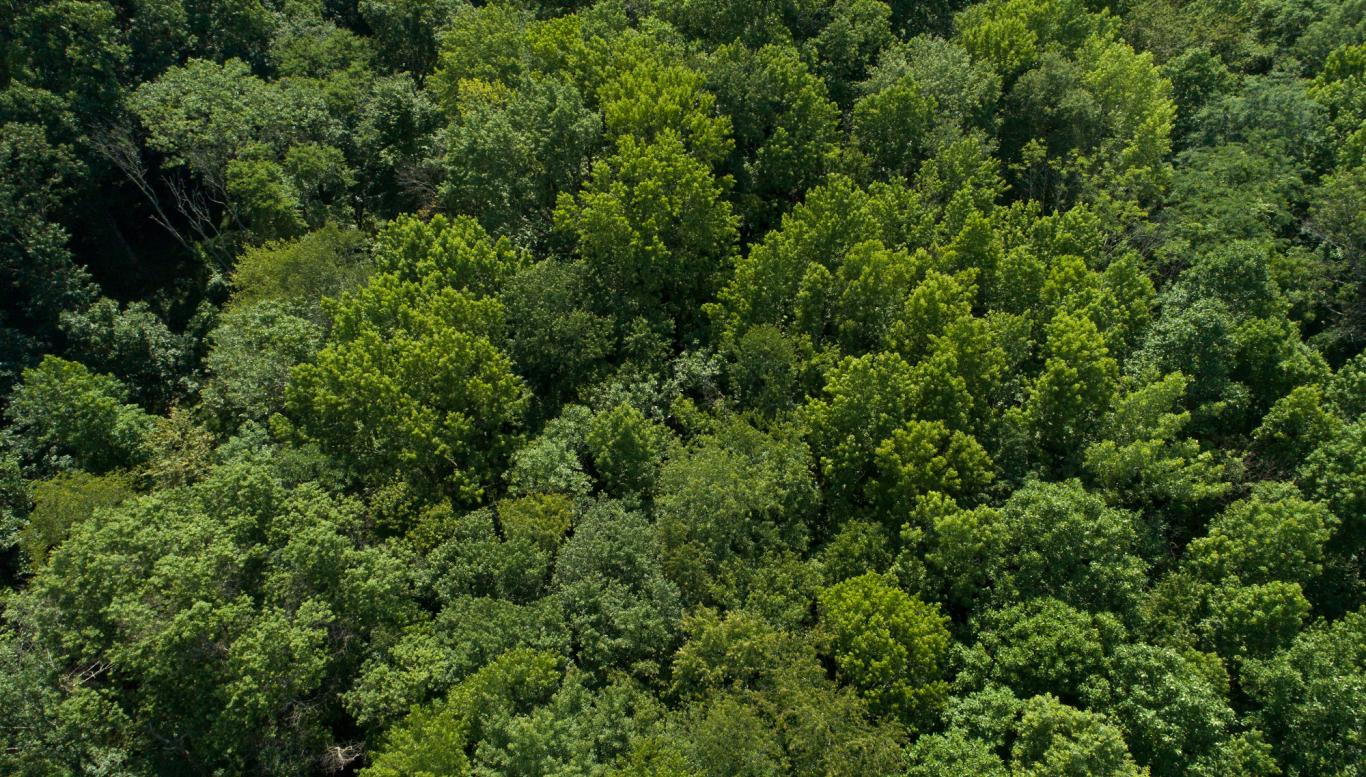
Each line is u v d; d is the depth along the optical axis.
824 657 43.84
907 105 67.12
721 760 35.34
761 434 49.31
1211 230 60.09
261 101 70.12
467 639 39.69
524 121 64.75
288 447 47.97
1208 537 44.72
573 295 57.19
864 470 50.09
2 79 70.06
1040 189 73.44
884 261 53.88
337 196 72.62
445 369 49.16
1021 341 52.59
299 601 39.62
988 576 42.94
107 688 37.28
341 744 41.50
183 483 49.59
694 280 61.50
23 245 65.75
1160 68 78.44
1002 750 37.38
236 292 68.00
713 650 40.00
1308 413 48.62
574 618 41.41
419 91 82.75
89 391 54.88
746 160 70.19
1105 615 39.25
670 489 46.75
